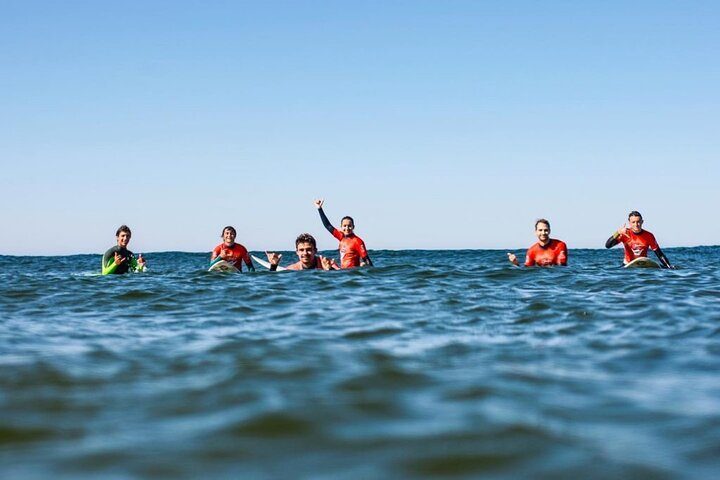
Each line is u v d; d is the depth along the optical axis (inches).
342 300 301.1
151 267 853.8
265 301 300.0
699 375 143.7
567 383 135.5
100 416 113.3
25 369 150.2
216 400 123.0
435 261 905.5
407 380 138.2
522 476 85.1
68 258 1327.5
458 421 108.6
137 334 206.5
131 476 85.6
